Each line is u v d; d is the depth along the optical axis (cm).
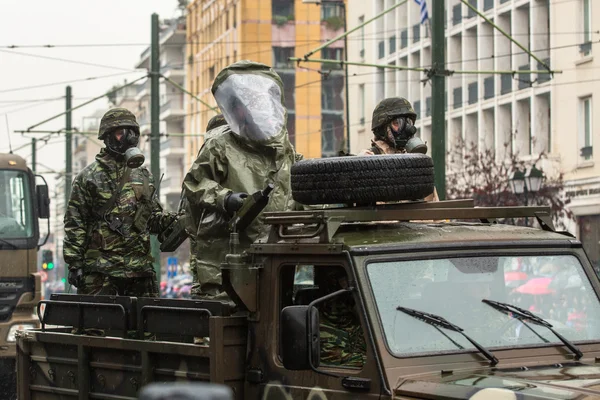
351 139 5247
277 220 680
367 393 604
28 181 1719
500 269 650
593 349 644
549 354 629
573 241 677
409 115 941
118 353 781
